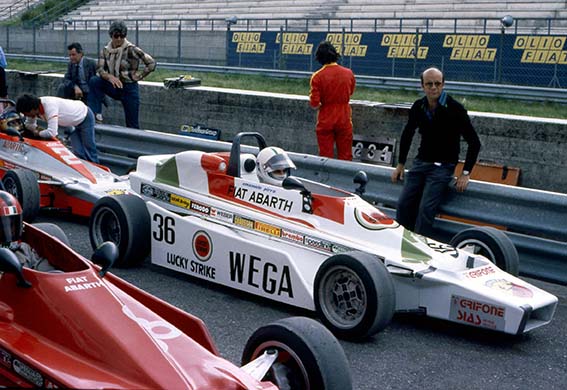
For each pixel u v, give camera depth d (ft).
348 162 32.17
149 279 25.71
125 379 13.29
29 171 31.58
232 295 24.61
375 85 63.57
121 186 32.78
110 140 40.40
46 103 34.88
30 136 34.88
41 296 14.79
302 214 24.43
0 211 16.53
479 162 34.94
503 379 19.49
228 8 105.50
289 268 22.79
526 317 20.68
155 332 14.30
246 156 25.93
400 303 22.68
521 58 58.95
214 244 24.56
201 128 45.68
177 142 37.32
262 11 101.86
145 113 48.57
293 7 98.78
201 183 26.55
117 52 43.45
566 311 24.67
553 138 33.17
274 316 22.91
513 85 56.65
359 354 20.58
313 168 33.04
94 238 26.94
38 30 105.40
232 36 77.61
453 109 27.71
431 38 63.16
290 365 15.21
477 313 21.31
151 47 89.10
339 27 90.89
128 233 25.82
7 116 35.70
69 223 32.89
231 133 44.39
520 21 78.38
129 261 26.30
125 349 13.61
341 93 36.70
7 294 15.30
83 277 15.15
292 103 41.50
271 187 25.08
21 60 102.01
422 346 21.40
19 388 13.99
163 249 25.99
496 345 21.75
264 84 67.05
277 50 73.77
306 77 69.97
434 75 27.32
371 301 20.61
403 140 29.19
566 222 26.61
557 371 20.16
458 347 21.48
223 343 20.70
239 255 23.94
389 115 37.55
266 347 15.38
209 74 75.61
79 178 32.60
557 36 57.06
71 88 44.62
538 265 27.27
